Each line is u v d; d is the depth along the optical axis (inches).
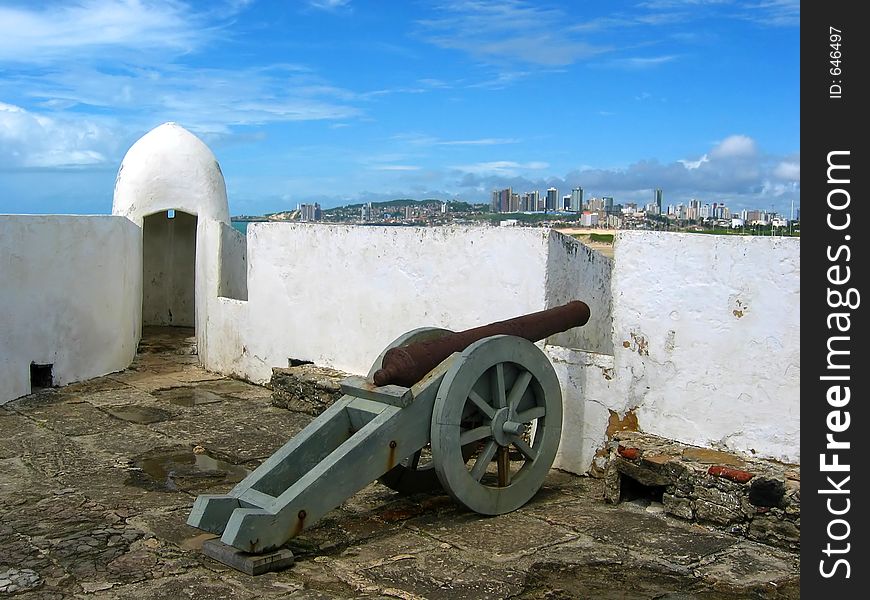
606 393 229.3
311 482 171.6
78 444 263.6
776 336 196.1
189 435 275.6
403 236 288.5
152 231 506.3
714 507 189.3
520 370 205.6
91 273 362.0
